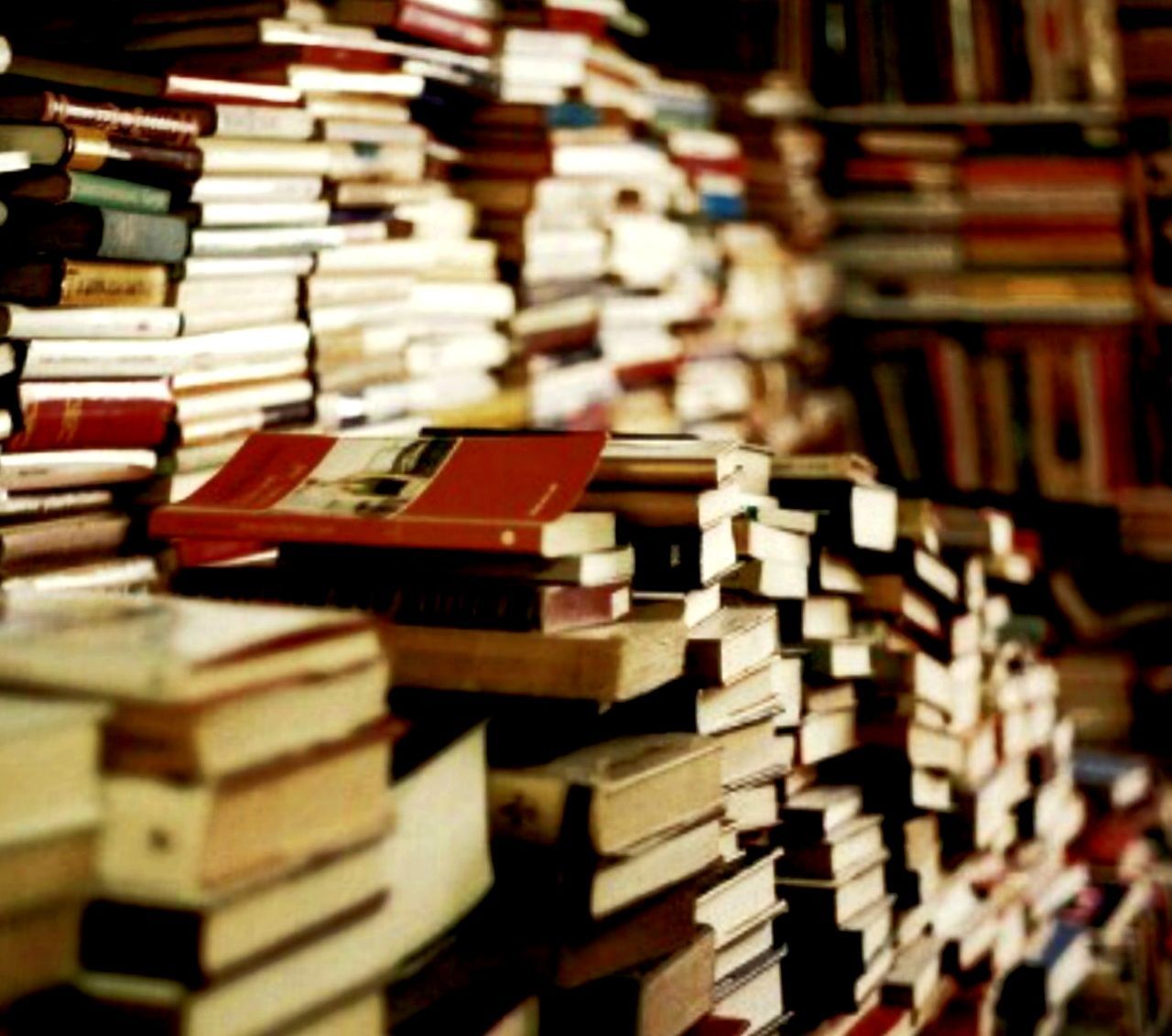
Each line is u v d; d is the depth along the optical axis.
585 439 1.74
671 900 1.68
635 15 4.17
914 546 2.24
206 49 2.30
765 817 1.97
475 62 2.64
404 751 1.51
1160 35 4.04
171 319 2.09
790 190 3.94
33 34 2.41
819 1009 2.09
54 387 1.97
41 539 1.98
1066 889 2.94
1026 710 2.72
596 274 3.05
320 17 2.38
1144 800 3.46
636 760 1.64
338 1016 1.35
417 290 2.58
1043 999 2.68
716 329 3.59
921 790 2.27
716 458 1.79
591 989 1.60
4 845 1.12
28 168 1.94
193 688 1.19
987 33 4.12
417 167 2.55
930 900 2.34
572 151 2.85
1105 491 4.13
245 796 1.22
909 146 4.19
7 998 1.15
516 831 1.57
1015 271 4.16
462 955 1.53
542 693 1.62
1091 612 4.13
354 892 1.34
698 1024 1.75
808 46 4.19
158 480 2.13
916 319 4.33
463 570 1.67
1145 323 4.09
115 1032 1.19
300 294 2.31
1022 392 4.18
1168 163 4.05
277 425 2.29
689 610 1.80
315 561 1.74
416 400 2.57
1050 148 4.20
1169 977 3.26
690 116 3.51
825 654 2.10
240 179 2.15
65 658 1.21
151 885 1.19
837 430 4.22
